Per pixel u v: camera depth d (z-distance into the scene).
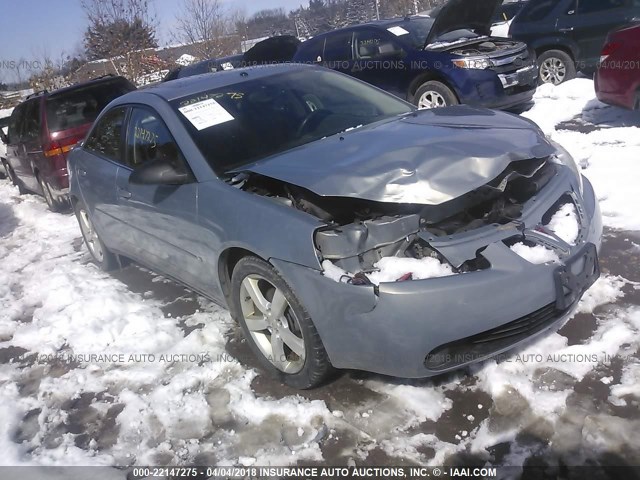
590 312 3.45
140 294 4.70
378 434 2.77
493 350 2.76
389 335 2.64
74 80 20.09
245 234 3.10
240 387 3.25
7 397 3.52
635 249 4.13
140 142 4.15
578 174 3.57
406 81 8.79
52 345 4.04
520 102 8.43
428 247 2.83
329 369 2.99
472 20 8.57
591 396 2.79
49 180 7.99
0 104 23.34
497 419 2.73
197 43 21.67
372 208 2.96
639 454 2.45
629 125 7.15
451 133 3.29
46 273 5.62
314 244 2.82
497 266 2.71
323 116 3.97
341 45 9.57
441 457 2.59
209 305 4.31
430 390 2.99
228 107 3.90
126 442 2.97
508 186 3.16
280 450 2.76
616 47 6.77
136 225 4.23
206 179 3.45
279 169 3.18
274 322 3.14
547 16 9.70
